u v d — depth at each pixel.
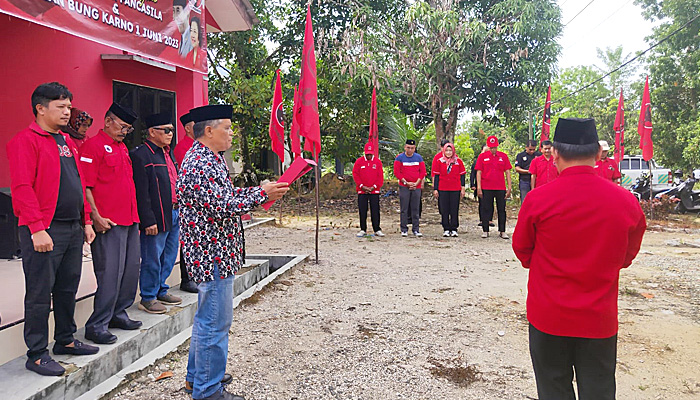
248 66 16.75
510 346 4.36
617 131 13.45
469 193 20.95
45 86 3.18
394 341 4.48
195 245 3.05
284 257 8.02
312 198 18.11
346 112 17.61
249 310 5.36
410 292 6.09
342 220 13.59
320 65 16.69
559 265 2.37
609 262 2.31
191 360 3.32
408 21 15.05
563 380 2.45
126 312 4.45
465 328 4.81
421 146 20.42
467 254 8.52
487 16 16.19
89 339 3.73
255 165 19.03
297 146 8.53
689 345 4.33
